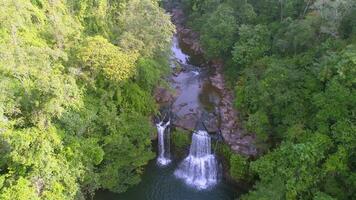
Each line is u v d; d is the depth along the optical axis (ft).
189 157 140.05
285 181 97.66
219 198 127.44
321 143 96.43
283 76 115.96
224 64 178.50
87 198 119.85
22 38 107.55
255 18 167.02
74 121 104.01
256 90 126.82
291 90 114.32
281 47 138.82
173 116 146.72
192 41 212.84
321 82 111.96
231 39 167.02
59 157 97.04
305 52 129.49
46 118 95.04
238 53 152.56
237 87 143.23
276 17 164.76
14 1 107.76
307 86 113.50
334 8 120.47
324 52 119.75
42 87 91.50
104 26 147.23
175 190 130.31
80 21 141.69
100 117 117.19
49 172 89.51
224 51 172.35
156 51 146.51
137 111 131.64
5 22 102.47
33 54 100.42
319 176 95.25
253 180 125.18
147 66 131.23
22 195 82.33
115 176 122.21
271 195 97.30
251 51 150.20
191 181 134.82
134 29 138.21
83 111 111.04
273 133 120.88
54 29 120.37
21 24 108.06
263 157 110.11
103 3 147.84
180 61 193.26
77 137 106.42
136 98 130.82
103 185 119.96
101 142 116.88
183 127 141.59
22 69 93.56
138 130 125.80
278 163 100.78
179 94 161.48
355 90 98.37
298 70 119.96
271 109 118.93
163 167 139.54
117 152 121.39
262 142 123.34
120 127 120.37
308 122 108.88
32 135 86.74
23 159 84.38
